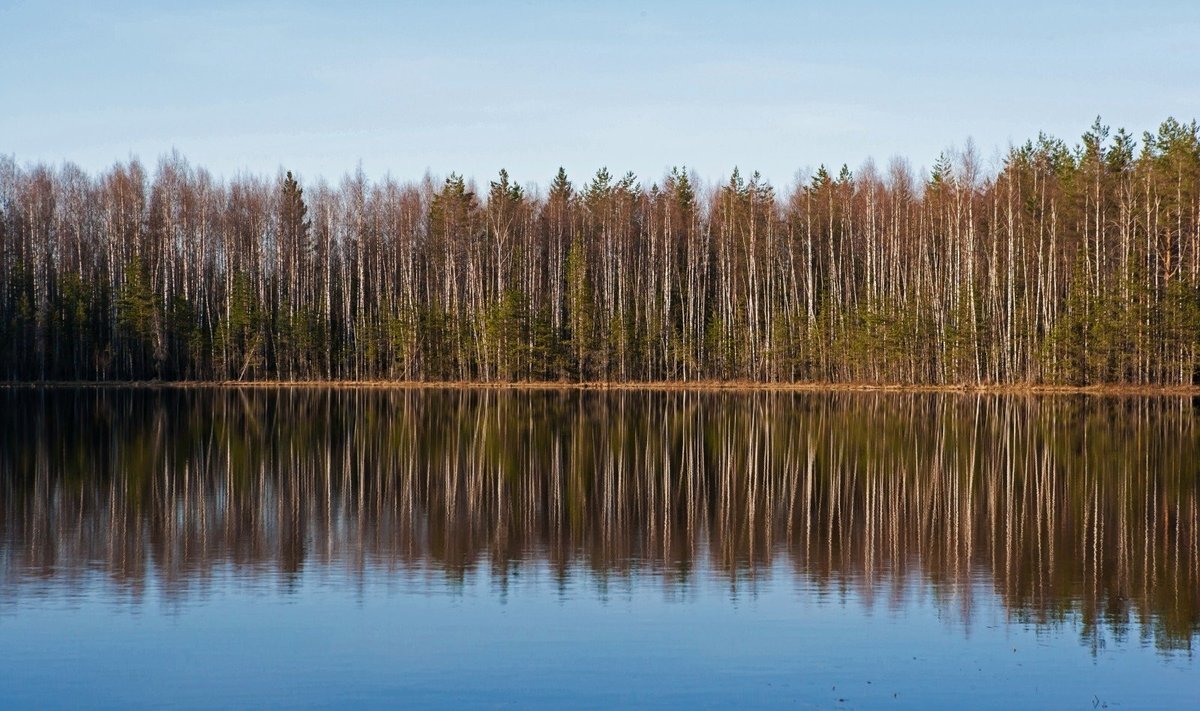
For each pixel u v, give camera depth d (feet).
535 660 42.91
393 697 39.24
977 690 39.96
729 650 44.11
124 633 46.16
